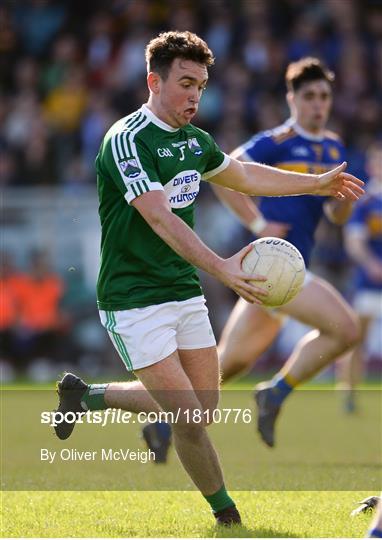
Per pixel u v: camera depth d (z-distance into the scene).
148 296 20.34
